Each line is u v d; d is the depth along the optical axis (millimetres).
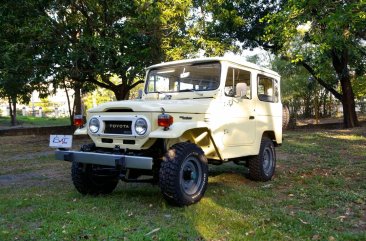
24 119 33344
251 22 19203
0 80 14117
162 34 14523
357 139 14156
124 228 4254
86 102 36250
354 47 13977
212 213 4844
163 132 5004
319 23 10344
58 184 7121
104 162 5188
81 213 4883
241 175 7707
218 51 15125
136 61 14000
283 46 14227
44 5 14055
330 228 4320
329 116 33688
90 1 13672
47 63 14047
